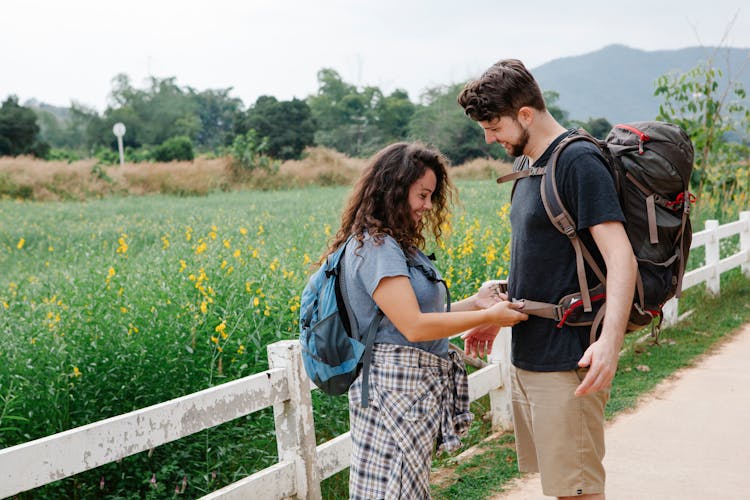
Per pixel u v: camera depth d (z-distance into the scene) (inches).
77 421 168.4
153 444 110.9
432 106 1959.9
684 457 175.0
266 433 177.0
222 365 189.0
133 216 724.7
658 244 99.5
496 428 194.9
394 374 94.4
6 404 151.6
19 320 208.2
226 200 995.9
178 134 2871.6
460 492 159.3
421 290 96.0
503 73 99.7
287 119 1987.0
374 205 97.4
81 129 3184.1
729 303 335.3
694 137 455.8
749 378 235.8
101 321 192.1
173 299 208.8
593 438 101.7
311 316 99.0
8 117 1930.4
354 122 2356.1
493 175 1239.5
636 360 257.9
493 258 274.5
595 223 93.4
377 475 93.0
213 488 164.2
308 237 406.9
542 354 100.7
